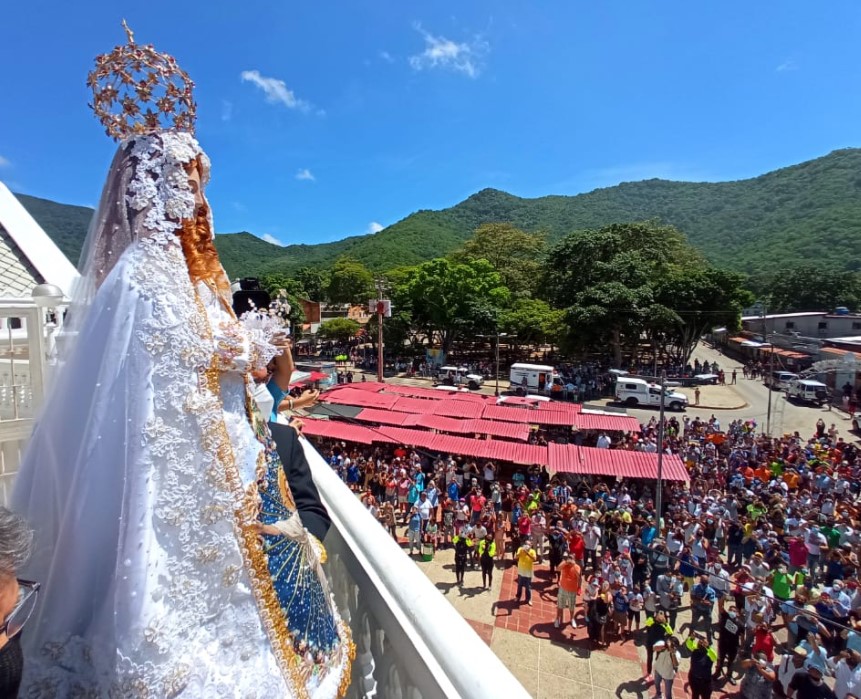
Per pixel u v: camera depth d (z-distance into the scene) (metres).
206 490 1.39
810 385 40.50
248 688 1.38
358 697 2.35
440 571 15.99
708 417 37.38
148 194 1.55
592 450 21.77
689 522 15.83
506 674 1.57
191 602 1.33
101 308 1.50
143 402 1.37
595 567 15.44
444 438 23.17
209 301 1.65
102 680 1.28
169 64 1.87
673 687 11.38
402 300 56.16
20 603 1.25
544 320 51.09
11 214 9.41
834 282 78.38
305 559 1.69
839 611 11.15
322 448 25.11
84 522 1.38
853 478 21.16
